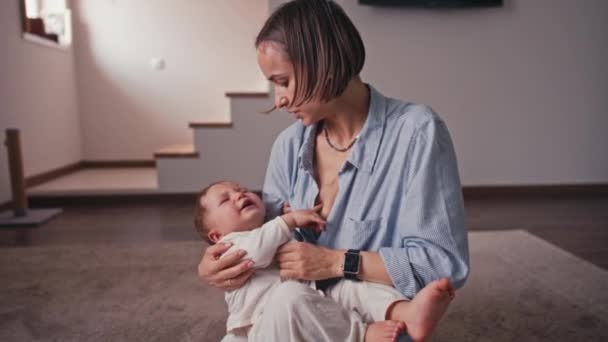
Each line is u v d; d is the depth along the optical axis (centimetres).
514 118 317
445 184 86
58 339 133
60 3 388
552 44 313
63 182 335
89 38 401
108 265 191
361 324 81
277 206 112
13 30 296
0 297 161
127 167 414
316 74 82
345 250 91
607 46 317
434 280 83
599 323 138
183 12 405
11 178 260
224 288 96
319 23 81
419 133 87
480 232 232
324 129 101
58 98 365
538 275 175
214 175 308
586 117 322
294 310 79
